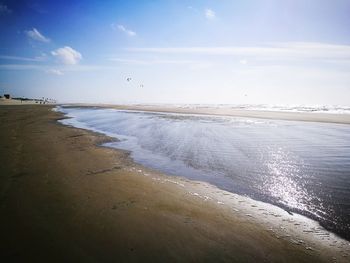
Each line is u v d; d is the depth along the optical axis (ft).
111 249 14.58
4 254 13.66
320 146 47.16
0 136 51.88
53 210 18.92
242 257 14.35
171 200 21.95
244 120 95.96
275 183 27.63
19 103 276.00
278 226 18.28
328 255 14.98
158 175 29.86
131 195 22.52
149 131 67.15
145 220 17.99
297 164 35.09
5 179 25.23
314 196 24.08
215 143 50.42
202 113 135.85
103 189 23.66
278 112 140.97
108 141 52.11
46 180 25.44
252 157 39.14
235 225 18.11
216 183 27.55
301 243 16.15
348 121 89.81
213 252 14.69
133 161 36.40
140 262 13.60
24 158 33.86
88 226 16.84
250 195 24.27
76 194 22.11
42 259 13.44
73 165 31.71
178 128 72.79
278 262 14.10
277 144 49.16
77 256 13.84
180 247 15.03
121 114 133.08
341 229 18.02
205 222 18.25
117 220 17.78
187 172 31.60
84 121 94.79
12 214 18.03
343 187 26.37
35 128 66.64
